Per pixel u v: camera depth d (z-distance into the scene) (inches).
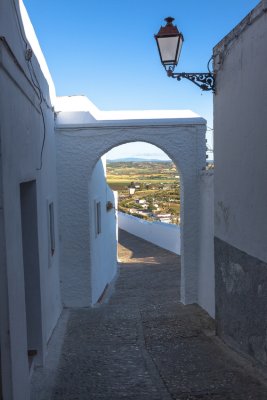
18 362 154.3
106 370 210.8
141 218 834.2
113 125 336.8
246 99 199.0
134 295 408.2
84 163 338.6
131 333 273.7
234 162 219.0
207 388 179.3
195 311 317.7
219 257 248.8
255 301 194.7
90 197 349.4
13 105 161.3
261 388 172.7
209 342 246.7
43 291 231.3
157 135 339.9
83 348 246.7
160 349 240.5
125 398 175.0
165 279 469.1
